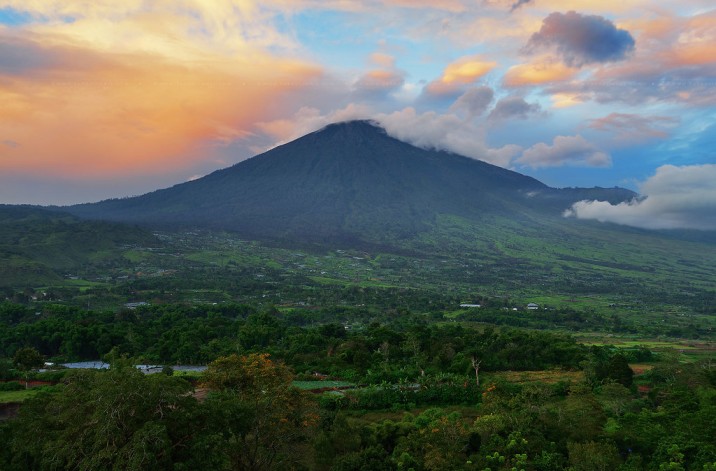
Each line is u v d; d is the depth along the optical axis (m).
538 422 51.22
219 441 29.39
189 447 27.80
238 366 41.41
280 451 38.88
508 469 41.41
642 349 103.69
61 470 28.02
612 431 49.31
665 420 51.59
